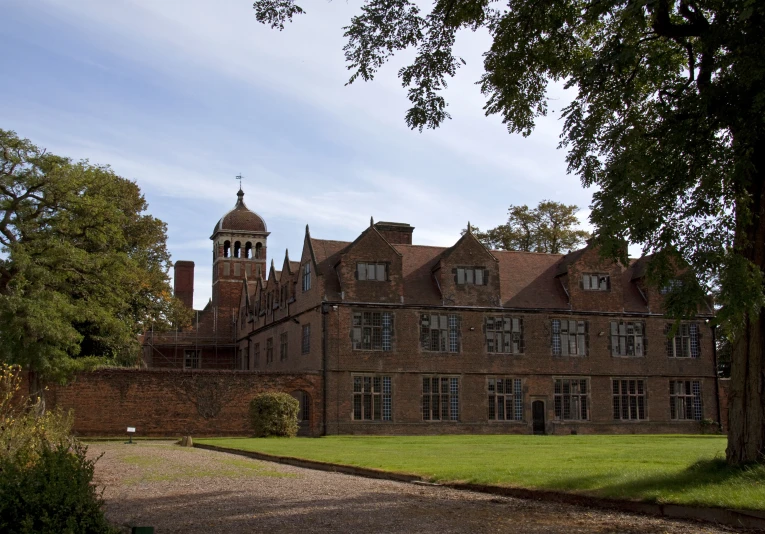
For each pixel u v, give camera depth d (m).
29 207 32.81
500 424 46.38
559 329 48.53
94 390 41.12
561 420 47.59
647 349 49.81
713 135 14.70
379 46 17.84
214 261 78.88
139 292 49.16
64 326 32.28
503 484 15.09
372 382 44.84
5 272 32.34
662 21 15.12
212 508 13.31
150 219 50.41
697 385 50.66
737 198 14.60
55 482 9.27
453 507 13.21
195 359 68.94
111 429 41.09
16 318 30.67
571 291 49.00
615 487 13.87
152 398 41.91
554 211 64.31
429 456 22.73
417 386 45.44
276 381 43.56
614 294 49.62
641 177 13.42
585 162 15.22
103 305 36.19
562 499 13.78
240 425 42.94
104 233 34.75
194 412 42.38
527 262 51.56
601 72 14.52
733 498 12.17
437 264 47.78
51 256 32.44
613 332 49.47
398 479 17.53
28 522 8.80
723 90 14.04
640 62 16.39
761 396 14.50
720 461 15.02
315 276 46.00
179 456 25.08
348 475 18.77
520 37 17.00
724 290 12.98
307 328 47.53
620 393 48.91
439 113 18.41
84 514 9.27
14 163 32.56
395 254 46.28
